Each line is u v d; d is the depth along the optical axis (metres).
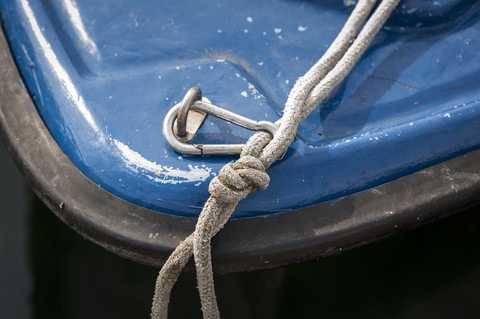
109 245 0.98
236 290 1.29
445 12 1.06
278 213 0.98
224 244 0.97
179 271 0.96
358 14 1.03
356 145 0.99
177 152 0.97
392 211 0.99
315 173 0.98
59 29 1.07
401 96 1.03
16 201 1.46
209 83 1.02
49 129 1.02
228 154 0.97
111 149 0.98
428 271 1.26
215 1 1.08
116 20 1.07
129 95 1.01
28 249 1.39
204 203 0.97
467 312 1.25
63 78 1.03
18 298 1.35
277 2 1.08
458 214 1.25
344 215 0.98
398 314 1.26
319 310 1.27
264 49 1.06
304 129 1.00
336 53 1.01
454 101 1.03
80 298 1.33
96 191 0.98
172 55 1.05
